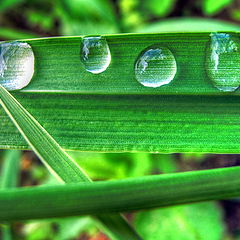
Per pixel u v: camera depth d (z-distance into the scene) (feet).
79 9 0.38
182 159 0.36
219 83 0.21
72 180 0.19
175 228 0.32
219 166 0.36
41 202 0.18
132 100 0.21
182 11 0.44
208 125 0.21
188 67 0.21
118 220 0.19
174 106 0.21
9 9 0.44
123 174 0.32
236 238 0.35
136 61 0.21
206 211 0.33
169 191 0.18
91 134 0.21
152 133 0.21
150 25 0.38
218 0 0.36
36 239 0.36
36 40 0.21
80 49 0.21
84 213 0.18
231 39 0.21
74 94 0.21
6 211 0.18
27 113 0.19
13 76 0.21
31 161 0.41
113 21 0.40
